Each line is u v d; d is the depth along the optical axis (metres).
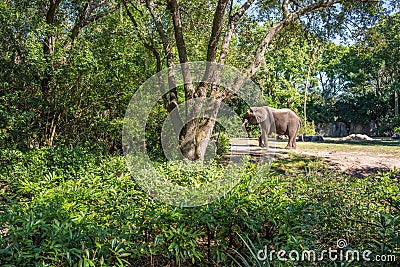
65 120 9.92
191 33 10.40
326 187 3.97
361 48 11.17
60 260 2.43
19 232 2.41
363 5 9.76
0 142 8.09
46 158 6.01
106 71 9.27
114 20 10.30
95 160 6.41
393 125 28.48
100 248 2.46
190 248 2.90
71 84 9.27
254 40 11.44
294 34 11.41
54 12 9.96
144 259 3.34
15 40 8.77
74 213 3.04
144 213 2.97
